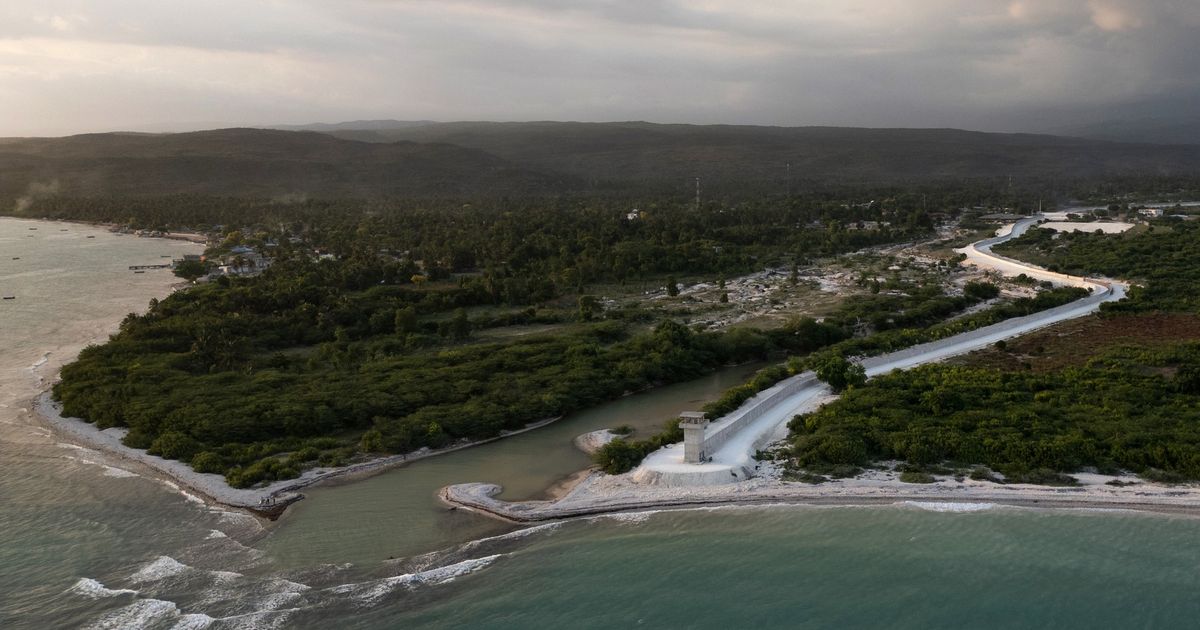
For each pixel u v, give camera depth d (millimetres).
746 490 89750
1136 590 70812
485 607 71375
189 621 69125
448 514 89250
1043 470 88688
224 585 74875
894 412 105250
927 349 145250
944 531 80938
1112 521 80562
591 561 78500
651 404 130250
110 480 100062
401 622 69250
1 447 112188
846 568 76000
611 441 104812
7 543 83562
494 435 115438
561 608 71062
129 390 126875
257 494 94375
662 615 70062
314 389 128000
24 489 97250
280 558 79938
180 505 92750
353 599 72438
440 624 69000
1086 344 142750
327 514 89875
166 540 84062
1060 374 121000
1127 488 84688
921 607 70125
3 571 77938
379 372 138500
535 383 131500
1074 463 89312
